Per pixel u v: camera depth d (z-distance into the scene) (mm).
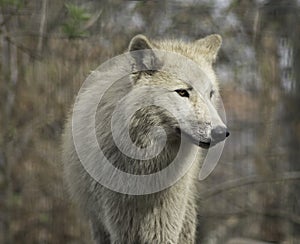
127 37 13156
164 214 8000
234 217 13719
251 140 13844
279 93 13516
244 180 13430
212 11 13773
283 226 13570
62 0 12953
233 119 13844
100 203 8180
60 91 13117
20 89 13609
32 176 13742
